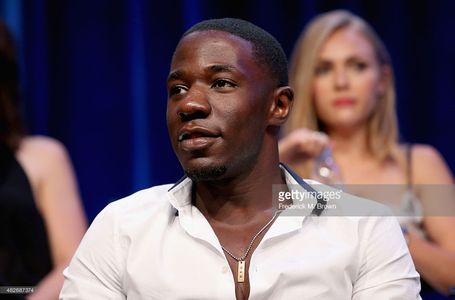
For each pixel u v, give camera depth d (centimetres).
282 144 541
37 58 718
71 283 345
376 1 763
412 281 347
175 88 332
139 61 735
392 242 348
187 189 347
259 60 338
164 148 741
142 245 338
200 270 329
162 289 326
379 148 600
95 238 347
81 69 730
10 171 553
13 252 535
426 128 758
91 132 732
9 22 715
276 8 752
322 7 758
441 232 576
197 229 334
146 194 363
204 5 741
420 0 759
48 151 575
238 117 326
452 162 754
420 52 760
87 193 730
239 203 343
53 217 562
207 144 323
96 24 732
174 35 740
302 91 598
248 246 337
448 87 756
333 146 602
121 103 736
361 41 600
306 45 602
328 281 328
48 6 726
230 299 324
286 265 328
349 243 340
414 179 595
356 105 595
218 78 327
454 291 458
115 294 341
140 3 734
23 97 709
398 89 757
